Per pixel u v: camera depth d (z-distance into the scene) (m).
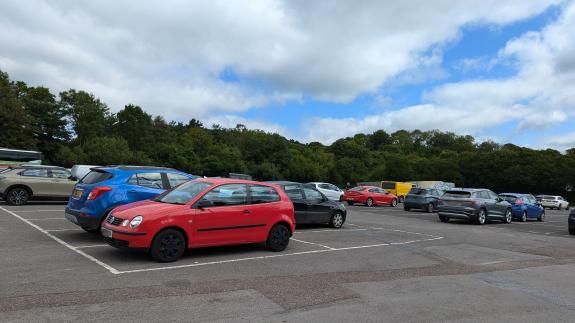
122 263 7.32
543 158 65.62
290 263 8.02
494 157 69.38
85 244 8.92
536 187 65.62
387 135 122.19
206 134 83.50
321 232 12.95
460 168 73.00
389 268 8.04
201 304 5.30
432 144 118.31
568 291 6.69
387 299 5.87
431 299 5.95
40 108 64.81
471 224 18.67
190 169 65.94
